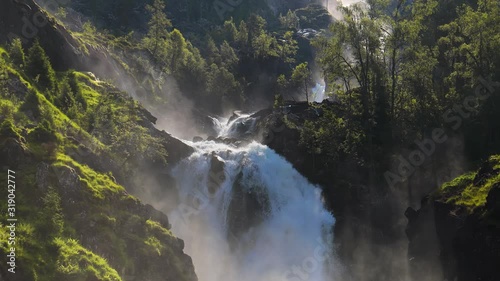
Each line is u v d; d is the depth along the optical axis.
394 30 72.12
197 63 128.88
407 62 75.19
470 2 89.81
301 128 79.44
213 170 70.19
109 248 45.56
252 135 85.44
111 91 77.31
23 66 63.03
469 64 69.44
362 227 69.31
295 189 74.50
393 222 67.88
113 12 167.75
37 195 44.50
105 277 41.41
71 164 49.31
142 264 47.16
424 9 77.25
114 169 56.19
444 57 76.06
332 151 72.69
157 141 64.38
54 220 43.12
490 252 44.22
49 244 41.16
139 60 106.12
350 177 72.12
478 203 47.91
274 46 163.88
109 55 94.00
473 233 46.38
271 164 75.06
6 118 49.88
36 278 37.94
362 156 71.44
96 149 56.12
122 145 59.81
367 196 70.31
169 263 49.03
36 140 49.16
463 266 47.41
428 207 55.72
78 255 41.75
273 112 87.69
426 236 55.44
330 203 72.25
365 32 73.12
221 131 101.56
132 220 49.38
